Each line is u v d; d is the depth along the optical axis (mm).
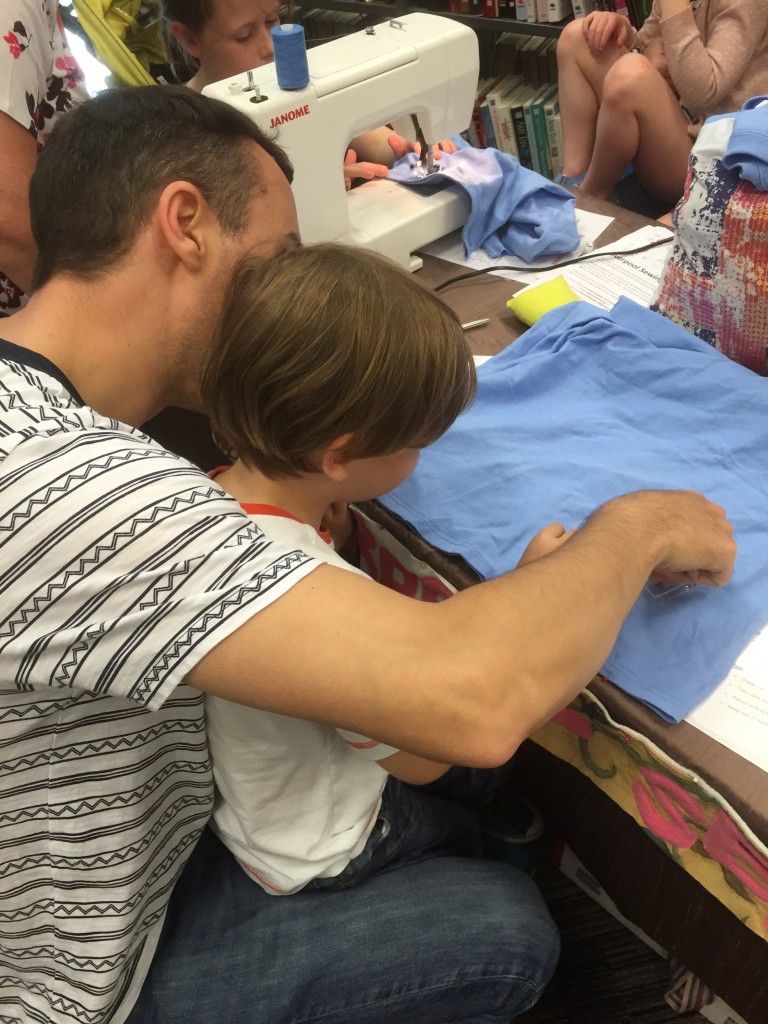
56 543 442
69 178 595
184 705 591
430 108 1118
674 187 1798
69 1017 659
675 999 1026
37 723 544
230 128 647
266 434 593
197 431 1207
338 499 688
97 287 596
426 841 835
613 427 840
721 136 870
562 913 1145
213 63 1409
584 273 1120
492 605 508
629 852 849
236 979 693
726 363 870
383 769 696
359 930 720
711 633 638
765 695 601
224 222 624
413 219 1141
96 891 614
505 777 1019
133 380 641
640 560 581
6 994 694
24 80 905
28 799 576
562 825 979
